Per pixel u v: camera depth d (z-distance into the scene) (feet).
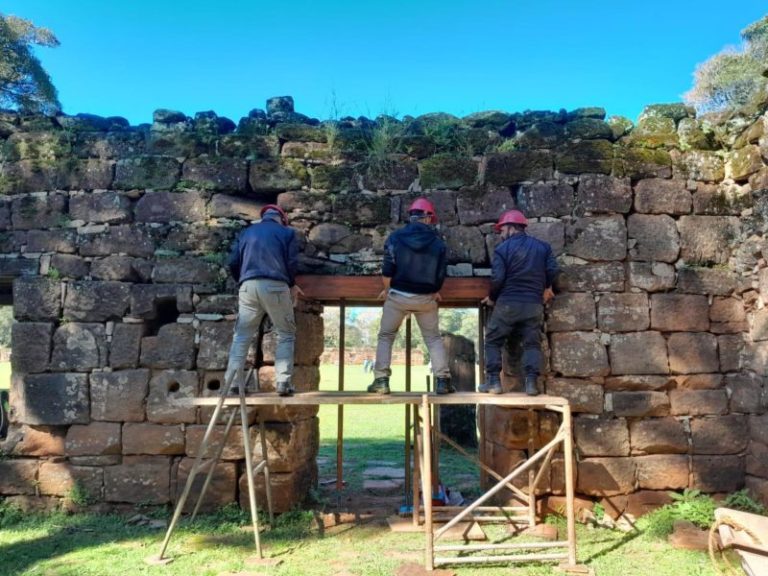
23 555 15.46
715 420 19.12
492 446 20.11
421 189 20.44
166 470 18.72
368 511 19.40
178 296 19.33
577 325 18.95
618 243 19.39
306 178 20.40
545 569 14.56
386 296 16.79
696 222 19.94
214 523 17.94
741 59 36.78
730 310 19.65
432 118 21.49
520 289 17.22
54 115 20.89
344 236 20.15
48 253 19.70
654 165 19.97
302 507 19.48
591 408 18.75
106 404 18.92
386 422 42.63
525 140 20.48
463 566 14.74
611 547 16.20
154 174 20.18
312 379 20.31
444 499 19.52
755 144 19.34
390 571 14.42
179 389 18.98
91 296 19.34
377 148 20.47
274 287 15.99
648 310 19.25
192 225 19.99
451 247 19.86
